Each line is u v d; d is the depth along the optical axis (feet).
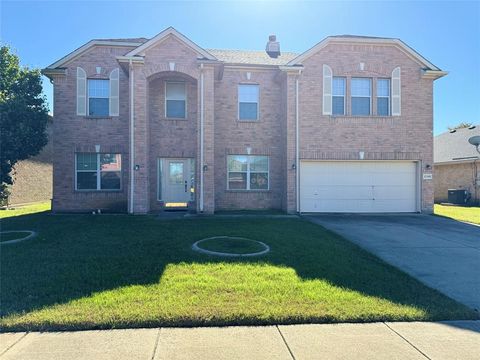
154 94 46.32
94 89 46.88
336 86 46.52
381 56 46.78
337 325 13.25
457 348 11.65
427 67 47.19
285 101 46.21
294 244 25.71
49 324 12.46
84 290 15.75
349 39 45.83
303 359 10.83
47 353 10.91
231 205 47.91
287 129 45.39
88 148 46.29
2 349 11.10
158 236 27.84
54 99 45.98
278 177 48.55
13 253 22.25
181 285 16.53
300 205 45.83
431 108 47.34
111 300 14.60
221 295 15.43
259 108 48.47
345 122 46.01
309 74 45.75
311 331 12.75
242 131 48.16
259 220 37.70
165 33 41.96
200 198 42.09
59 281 16.90
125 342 11.69
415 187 47.55
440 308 14.55
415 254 24.54
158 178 46.65
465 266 21.71
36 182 70.33
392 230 33.71
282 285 16.83
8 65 47.03
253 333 12.52
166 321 12.96
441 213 49.49
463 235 31.40
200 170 42.24
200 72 42.45
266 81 48.62
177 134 46.68
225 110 47.96
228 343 11.76
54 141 45.98
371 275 18.97
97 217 39.17
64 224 33.81
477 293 16.98
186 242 25.75
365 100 46.85
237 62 49.73
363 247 26.48
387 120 46.60
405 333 12.68
